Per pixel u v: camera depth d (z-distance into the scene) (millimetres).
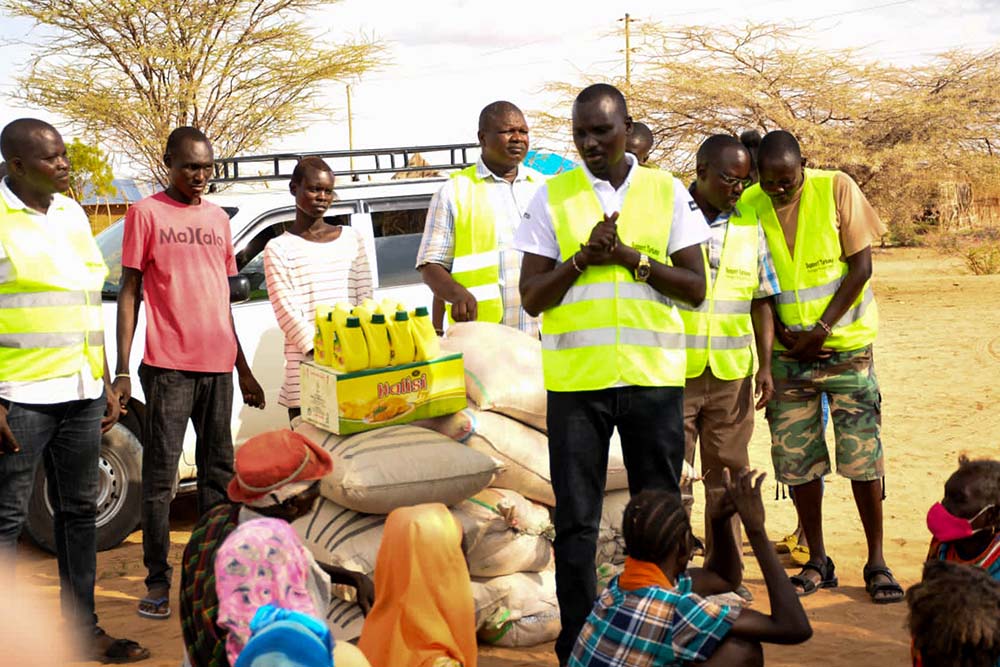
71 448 5125
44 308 4930
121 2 27125
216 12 28219
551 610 5242
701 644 3438
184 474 7301
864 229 5805
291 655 2744
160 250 5695
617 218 4234
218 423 5945
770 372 5910
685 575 3783
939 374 12875
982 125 27578
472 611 3654
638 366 4340
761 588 6008
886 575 5867
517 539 5105
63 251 5012
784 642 3479
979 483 3908
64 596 5199
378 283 8016
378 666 3549
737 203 5938
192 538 3342
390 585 3590
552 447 4457
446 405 5172
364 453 4852
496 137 6203
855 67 28516
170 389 5738
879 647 5207
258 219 7656
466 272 6234
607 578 5367
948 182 27453
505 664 5031
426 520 3578
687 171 29219
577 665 3576
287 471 3291
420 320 5148
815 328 5797
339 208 8016
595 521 4445
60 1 26984
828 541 6902
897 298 21391
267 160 8453
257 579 2846
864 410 5883
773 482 8633
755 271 5773
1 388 4895
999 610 3002
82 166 28625
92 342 5117
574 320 4348
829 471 6094
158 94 28594
